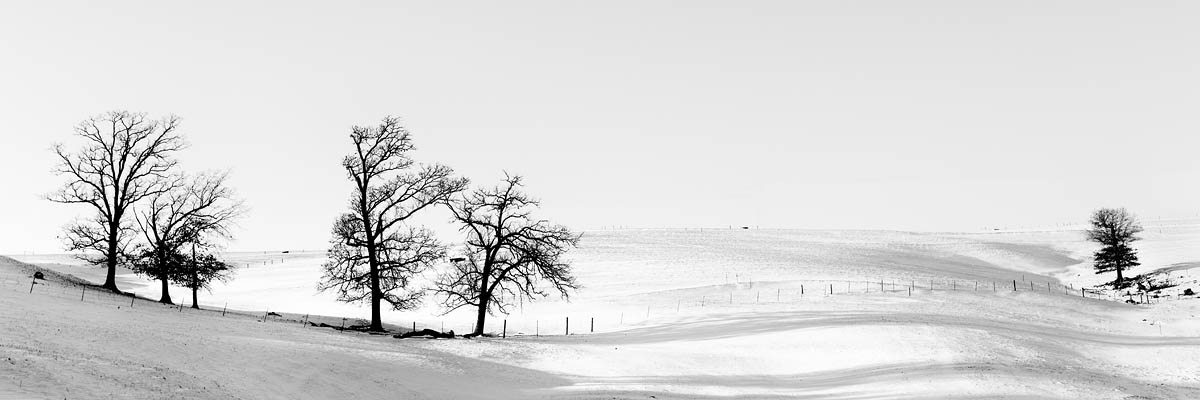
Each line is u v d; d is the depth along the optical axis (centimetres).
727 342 3938
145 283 8800
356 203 4138
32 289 3578
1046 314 5653
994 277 9088
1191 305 6156
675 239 12006
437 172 4178
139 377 1850
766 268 8475
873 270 8500
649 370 3133
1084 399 2591
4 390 1493
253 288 8431
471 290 4603
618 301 6562
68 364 1817
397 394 2308
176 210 4662
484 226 4456
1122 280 8688
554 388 2683
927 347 3572
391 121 4175
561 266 4609
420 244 4247
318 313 6297
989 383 2731
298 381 2230
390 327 5178
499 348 3444
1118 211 8956
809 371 3203
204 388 1891
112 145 4609
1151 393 2855
